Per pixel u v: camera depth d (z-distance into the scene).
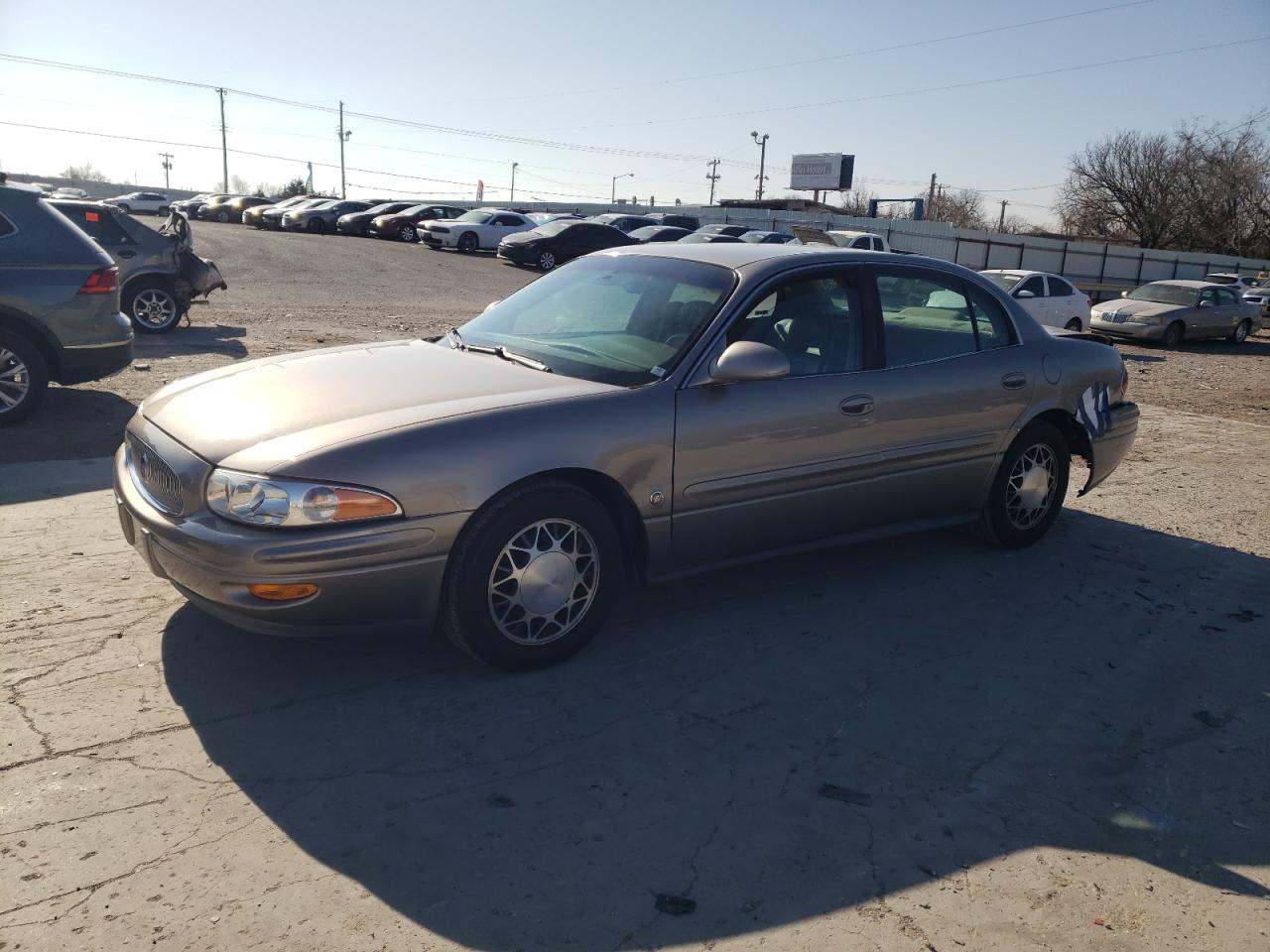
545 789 2.96
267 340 11.98
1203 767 3.31
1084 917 2.53
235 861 2.57
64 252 7.11
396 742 3.18
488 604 3.48
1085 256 44.28
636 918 2.44
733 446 3.97
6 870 2.48
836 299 4.46
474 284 22.86
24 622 3.87
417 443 3.30
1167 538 5.79
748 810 2.91
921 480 4.73
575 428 3.58
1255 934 2.50
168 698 3.37
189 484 3.31
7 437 6.76
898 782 3.11
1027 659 4.05
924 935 2.43
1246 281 37.31
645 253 4.73
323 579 3.17
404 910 2.42
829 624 4.29
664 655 3.90
